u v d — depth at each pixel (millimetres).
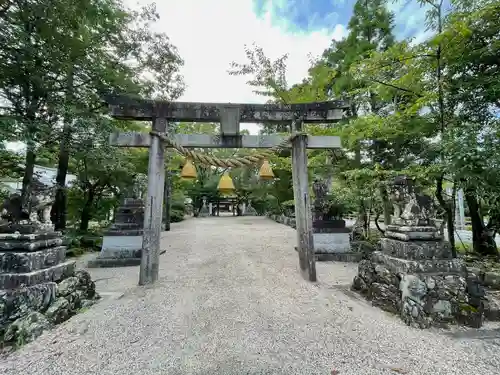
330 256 6520
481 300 3059
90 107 6828
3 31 4516
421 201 3625
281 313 3201
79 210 10367
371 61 5246
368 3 8539
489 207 6219
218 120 4840
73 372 2088
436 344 2486
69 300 3152
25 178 6062
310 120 4988
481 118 4996
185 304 3498
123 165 9023
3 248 2971
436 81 4945
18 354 2324
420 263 3178
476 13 3754
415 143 6562
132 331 2752
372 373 2062
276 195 14633
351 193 7203
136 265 6164
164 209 12594
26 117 5391
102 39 6887
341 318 3055
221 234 10664
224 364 2184
